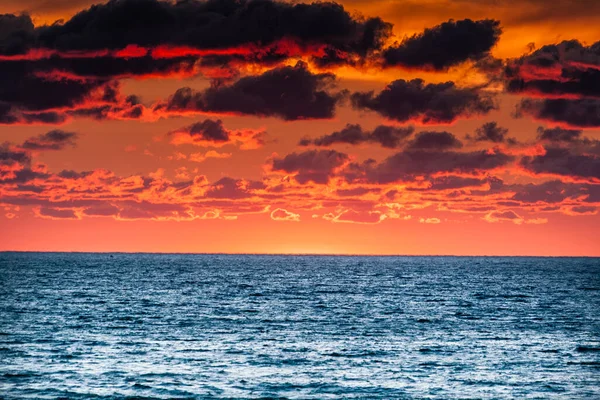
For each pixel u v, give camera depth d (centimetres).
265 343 12500
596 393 9181
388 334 13825
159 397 8769
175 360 10831
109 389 9069
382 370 10344
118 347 11850
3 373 9775
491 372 10275
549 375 10119
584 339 13338
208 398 8769
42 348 11619
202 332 13762
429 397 8919
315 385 9431
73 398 8669
